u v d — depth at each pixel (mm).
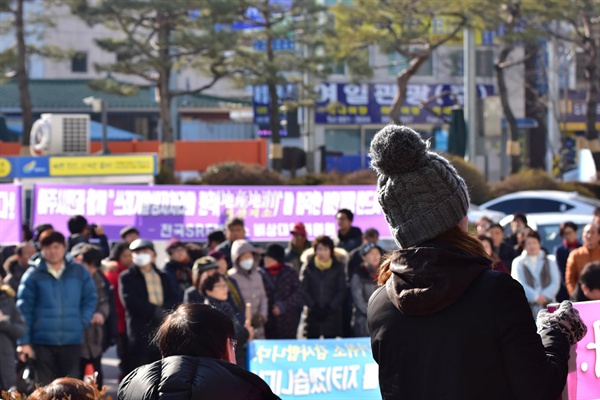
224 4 41156
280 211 18500
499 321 3992
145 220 18797
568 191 43156
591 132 50469
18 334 12156
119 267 15641
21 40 43438
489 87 64688
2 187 18016
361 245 17797
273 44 56656
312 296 15984
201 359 4562
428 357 4102
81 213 18875
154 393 4418
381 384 4293
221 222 18641
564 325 4363
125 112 68000
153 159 25891
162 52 42656
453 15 44750
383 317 4266
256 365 11508
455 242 4230
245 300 14055
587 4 45750
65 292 13070
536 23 48031
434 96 61000
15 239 18047
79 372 13438
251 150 51500
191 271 15203
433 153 4320
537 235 14898
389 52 45750
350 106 62562
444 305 4055
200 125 67188
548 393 3992
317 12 45156
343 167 61875
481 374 4000
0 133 57344
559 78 64812
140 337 13953
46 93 66812
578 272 15227
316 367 11539
